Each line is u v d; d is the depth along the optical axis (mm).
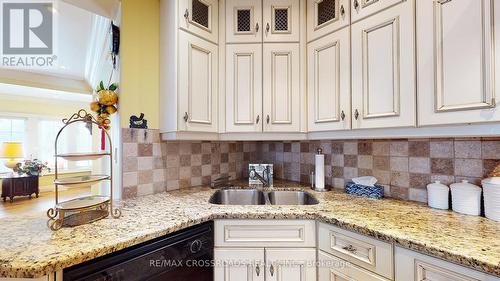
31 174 4793
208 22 1540
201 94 1491
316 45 1482
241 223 1167
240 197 1737
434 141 1286
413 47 1069
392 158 1449
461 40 934
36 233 886
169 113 1455
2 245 783
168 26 1477
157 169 1575
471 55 908
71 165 5875
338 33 1364
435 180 1283
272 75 1547
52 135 5691
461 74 934
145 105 1515
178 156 1692
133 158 1460
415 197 1356
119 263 835
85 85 4594
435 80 1000
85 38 2738
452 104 958
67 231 905
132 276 864
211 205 1286
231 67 1574
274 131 1544
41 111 5449
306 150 1926
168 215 1109
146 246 912
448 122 966
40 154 5508
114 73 1566
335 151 1741
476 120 899
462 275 741
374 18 1205
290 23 1545
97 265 786
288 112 1538
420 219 1048
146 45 1524
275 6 1553
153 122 1550
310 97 1521
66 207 963
